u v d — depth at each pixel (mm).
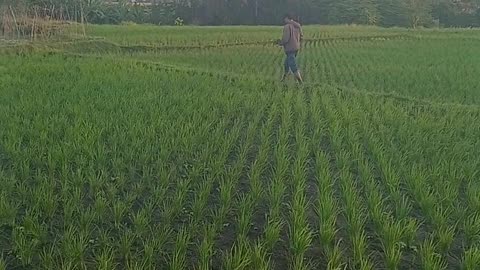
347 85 15297
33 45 22016
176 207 5777
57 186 6520
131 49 25547
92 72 14906
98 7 45000
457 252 5254
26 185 6477
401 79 16172
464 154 7895
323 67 19344
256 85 14102
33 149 7445
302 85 14891
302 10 58344
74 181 6355
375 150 7820
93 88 12258
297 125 9469
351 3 57562
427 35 35594
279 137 8672
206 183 6426
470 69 18438
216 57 22453
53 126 8562
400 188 6789
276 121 10406
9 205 5668
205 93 12328
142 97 11312
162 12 54844
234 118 10414
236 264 4523
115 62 17719
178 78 14453
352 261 4938
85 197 6258
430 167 7289
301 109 10852
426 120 10016
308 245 4969
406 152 7789
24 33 24656
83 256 4809
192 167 7082
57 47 22953
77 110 9719
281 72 18188
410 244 5191
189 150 7711
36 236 5059
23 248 4805
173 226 5613
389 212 5691
